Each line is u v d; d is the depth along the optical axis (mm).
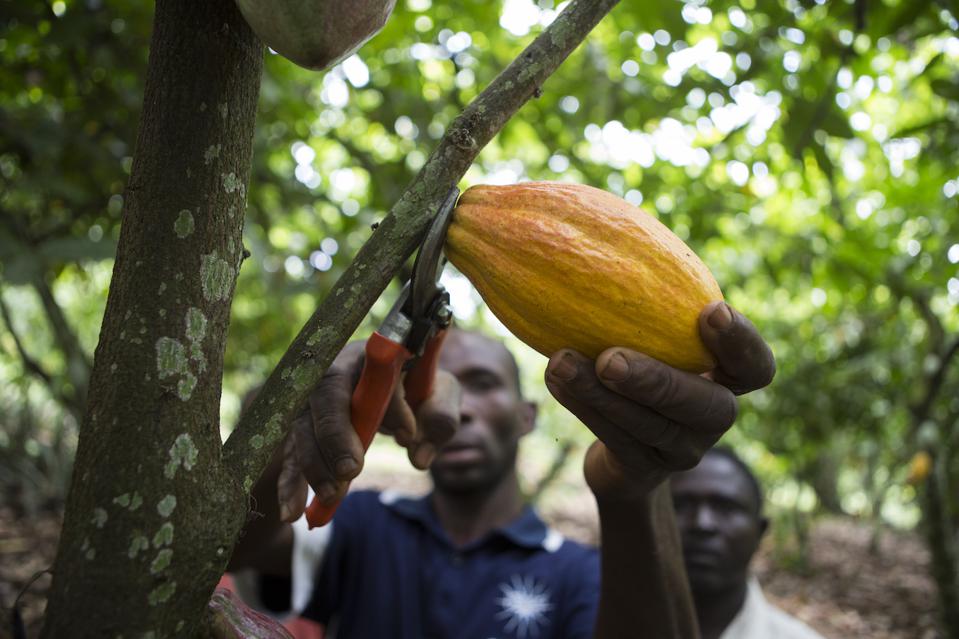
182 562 682
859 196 4383
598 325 786
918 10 2139
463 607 1972
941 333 3615
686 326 776
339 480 902
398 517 2127
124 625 658
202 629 782
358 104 3953
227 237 747
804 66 2438
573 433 10125
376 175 3676
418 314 879
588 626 1884
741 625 2152
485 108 798
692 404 737
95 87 2781
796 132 2381
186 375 704
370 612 1993
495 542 2051
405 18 3242
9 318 3268
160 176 723
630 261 785
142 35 2643
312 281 3455
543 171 4266
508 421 2133
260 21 683
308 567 1951
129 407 688
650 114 3363
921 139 2980
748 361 756
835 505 10289
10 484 4344
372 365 879
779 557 7203
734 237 4809
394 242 782
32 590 2975
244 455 736
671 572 1137
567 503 9602
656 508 1113
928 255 3654
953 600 3191
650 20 2543
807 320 6289
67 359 2955
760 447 7516
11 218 2152
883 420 6047
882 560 7438
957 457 4461
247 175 771
